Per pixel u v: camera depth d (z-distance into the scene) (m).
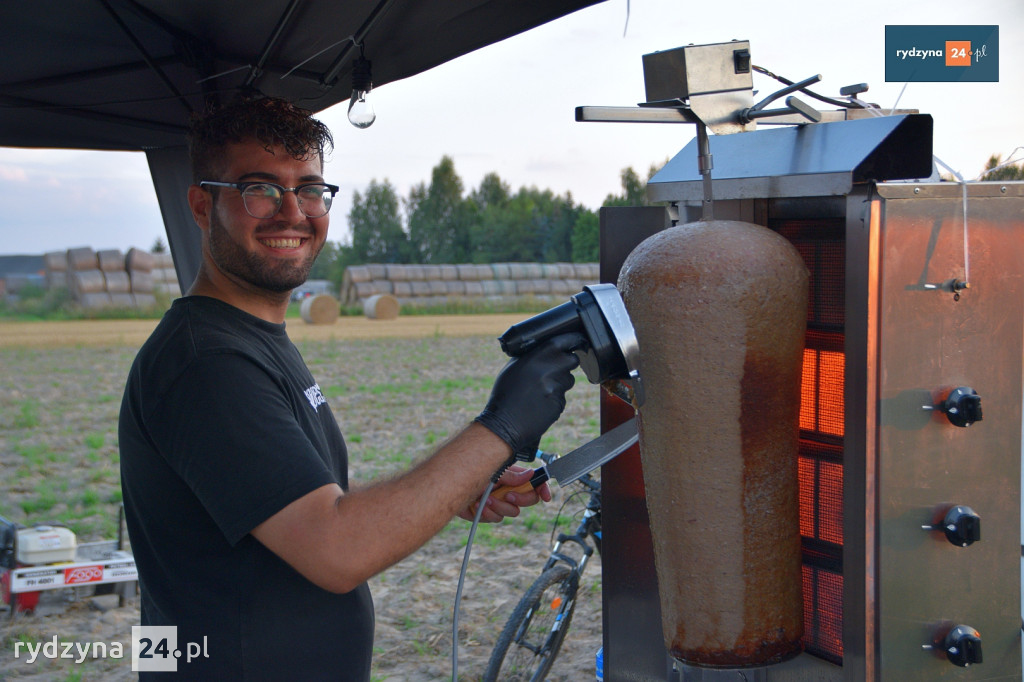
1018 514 1.37
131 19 2.62
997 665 1.38
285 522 1.23
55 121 3.36
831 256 1.47
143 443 1.41
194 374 1.32
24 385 14.28
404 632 4.65
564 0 2.12
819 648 1.54
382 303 34.00
